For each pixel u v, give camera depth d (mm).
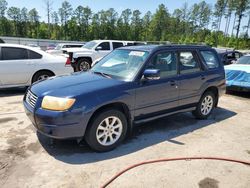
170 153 4164
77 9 80250
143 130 5121
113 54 5281
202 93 5672
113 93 4043
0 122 5246
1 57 7477
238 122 5859
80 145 4289
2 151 4020
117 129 4242
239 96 8734
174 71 5047
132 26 87312
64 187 3199
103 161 3826
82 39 80938
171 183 3352
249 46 60844
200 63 5613
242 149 4434
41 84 4285
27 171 3506
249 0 63406
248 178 3543
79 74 4812
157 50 4777
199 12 81000
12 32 80062
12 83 7668
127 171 3584
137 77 4391
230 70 8578
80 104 3729
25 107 4207
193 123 5652
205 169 3719
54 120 3654
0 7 77750
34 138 4508
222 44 64625
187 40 70938
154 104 4680
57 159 3836
